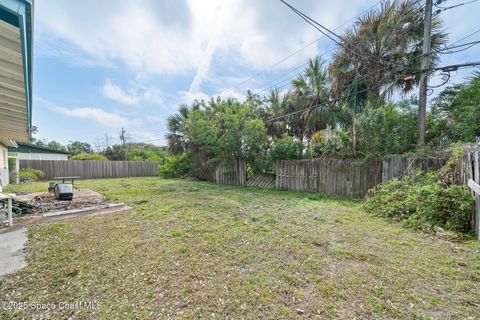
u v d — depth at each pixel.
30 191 7.62
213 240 2.89
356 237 3.03
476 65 4.27
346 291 1.81
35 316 1.53
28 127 5.94
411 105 5.58
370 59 6.48
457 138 4.86
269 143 8.66
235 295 1.76
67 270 2.13
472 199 3.07
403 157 4.99
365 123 5.68
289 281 1.96
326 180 6.83
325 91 8.38
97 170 13.98
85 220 3.88
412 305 1.64
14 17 1.62
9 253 2.52
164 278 1.99
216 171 10.79
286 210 4.61
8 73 2.67
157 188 8.29
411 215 3.62
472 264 2.24
